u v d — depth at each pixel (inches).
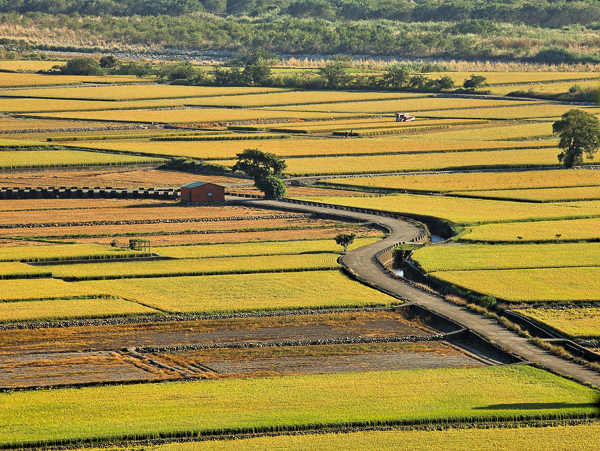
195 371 4953.3
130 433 3882.9
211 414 4148.6
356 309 6235.2
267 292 6584.6
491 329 5693.9
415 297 6491.1
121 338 5575.8
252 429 3949.3
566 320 5895.7
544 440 3860.7
